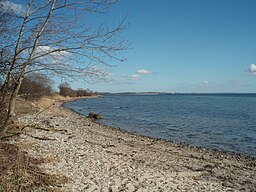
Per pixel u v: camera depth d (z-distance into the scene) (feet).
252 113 180.86
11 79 20.27
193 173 41.63
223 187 34.83
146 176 34.58
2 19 19.30
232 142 79.05
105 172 33.96
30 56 19.66
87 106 236.63
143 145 66.49
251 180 41.04
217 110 208.54
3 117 21.34
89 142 59.41
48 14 19.77
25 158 31.17
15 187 22.93
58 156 38.11
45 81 21.12
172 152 60.08
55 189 24.90
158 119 138.41
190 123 123.03
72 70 20.93
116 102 341.62
